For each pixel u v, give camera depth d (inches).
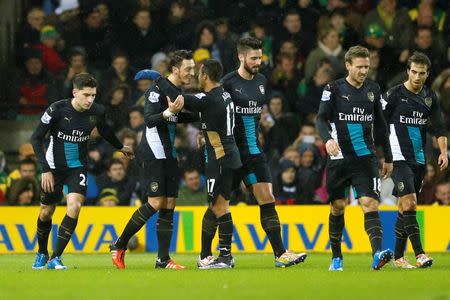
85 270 1231.5
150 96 1238.9
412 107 1286.9
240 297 860.0
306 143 1921.8
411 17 2327.8
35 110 2257.6
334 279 1050.7
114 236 1744.6
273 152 2023.9
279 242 1261.1
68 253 1744.6
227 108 1214.9
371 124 1205.7
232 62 2212.1
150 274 1139.3
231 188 1255.5
